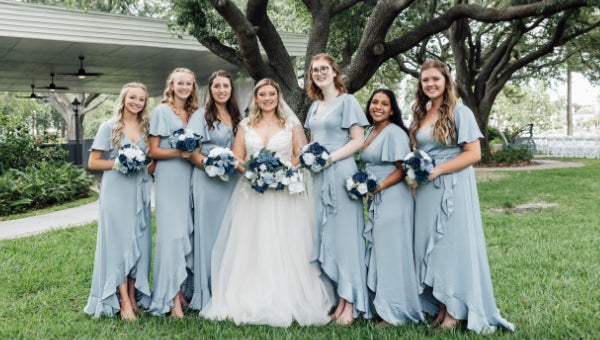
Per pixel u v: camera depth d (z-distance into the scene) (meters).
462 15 8.50
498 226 6.71
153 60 12.50
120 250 3.56
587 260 4.82
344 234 3.55
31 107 30.14
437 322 3.38
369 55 8.29
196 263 3.77
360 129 3.62
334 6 9.39
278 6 16.70
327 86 3.70
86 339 3.18
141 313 3.62
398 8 7.71
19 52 10.85
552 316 3.45
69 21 9.55
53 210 8.87
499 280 4.32
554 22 14.20
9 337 3.26
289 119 3.90
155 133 3.63
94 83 17.03
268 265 3.58
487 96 16.97
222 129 3.84
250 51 7.98
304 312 3.46
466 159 3.22
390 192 3.47
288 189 3.65
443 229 3.24
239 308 3.53
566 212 7.64
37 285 4.37
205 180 3.77
